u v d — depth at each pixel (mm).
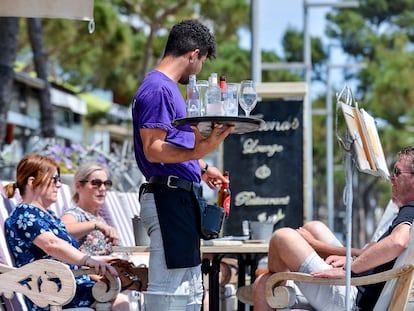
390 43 87812
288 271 12062
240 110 14969
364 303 11594
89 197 14352
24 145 47562
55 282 10906
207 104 10094
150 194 10562
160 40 55812
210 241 13031
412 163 11609
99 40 46594
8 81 30203
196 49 10742
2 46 30047
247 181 21203
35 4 13016
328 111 59781
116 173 25828
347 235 10344
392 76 79812
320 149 92688
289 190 21109
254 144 21266
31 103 49125
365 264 11102
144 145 10305
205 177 12695
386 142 87875
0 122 30141
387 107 81438
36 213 11555
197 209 10633
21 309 11219
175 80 10750
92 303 11609
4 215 11914
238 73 61531
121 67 53688
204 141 9922
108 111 55500
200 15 49219
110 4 48188
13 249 11438
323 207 94375
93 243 13789
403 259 11047
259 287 11992
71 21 45125
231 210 21172
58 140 25859
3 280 10586
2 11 13039
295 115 21203
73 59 51844
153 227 10547
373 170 10391
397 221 11297
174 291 10445
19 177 11844
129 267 12375
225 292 15734
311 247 11914
